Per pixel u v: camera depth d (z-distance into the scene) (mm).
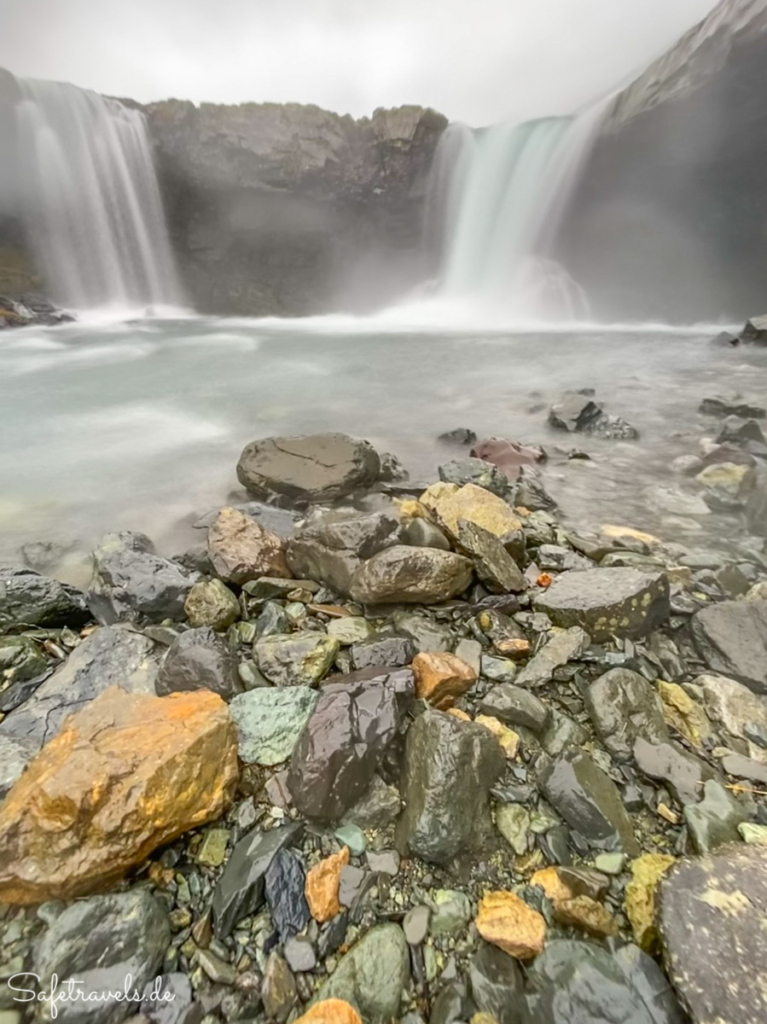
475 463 6652
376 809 2539
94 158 23141
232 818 2518
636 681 3211
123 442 8281
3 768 2717
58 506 6180
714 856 2148
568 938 2072
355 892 2240
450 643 3627
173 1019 1869
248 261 26578
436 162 26359
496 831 2475
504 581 4137
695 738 2986
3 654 3496
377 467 6613
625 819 2527
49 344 16703
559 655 3473
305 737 2691
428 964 2025
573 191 22703
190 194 25625
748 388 10859
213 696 2852
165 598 4043
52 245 23078
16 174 21469
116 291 25203
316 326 22672
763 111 16328
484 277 26422
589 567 4734
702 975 1804
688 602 4109
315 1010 1846
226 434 8727
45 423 9125
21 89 20844
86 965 1961
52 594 4035
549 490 6621
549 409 9664
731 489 6383
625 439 8328
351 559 4195
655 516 5977
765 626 3598
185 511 6109
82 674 3393
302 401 10672
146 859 2322
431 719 2715
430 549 4035
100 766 2271
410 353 15820
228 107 24172
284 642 3520
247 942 2084
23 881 2076
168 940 2078
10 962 1973
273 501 6012
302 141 24656
